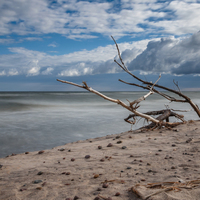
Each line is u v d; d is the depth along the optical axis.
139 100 7.52
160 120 9.14
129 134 8.65
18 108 25.75
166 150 5.05
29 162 4.96
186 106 28.09
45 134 11.16
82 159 4.76
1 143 9.26
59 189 2.82
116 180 2.99
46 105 30.83
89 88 6.29
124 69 9.02
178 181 2.62
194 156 4.22
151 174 3.22
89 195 2.47
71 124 14.23
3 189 2.98
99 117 17.69
